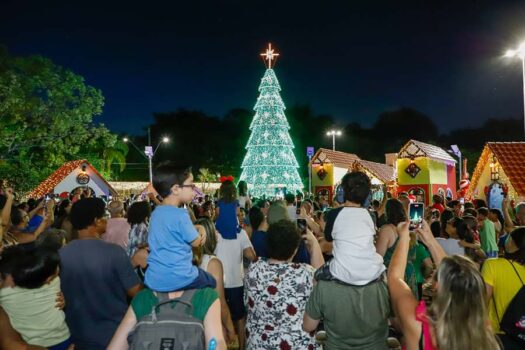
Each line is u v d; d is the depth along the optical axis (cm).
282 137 3634
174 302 294
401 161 2745
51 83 2806
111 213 780
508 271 408
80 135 2964
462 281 269
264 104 3653
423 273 688
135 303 303
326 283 375
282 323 412
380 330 371
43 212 950
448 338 265
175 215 306
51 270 364
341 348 372
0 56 2719
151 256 306
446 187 2933
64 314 382
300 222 550
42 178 3127
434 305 280
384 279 382
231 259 651
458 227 735
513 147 2014
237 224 667
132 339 290
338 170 3334
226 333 498
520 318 392
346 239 372
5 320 352
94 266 405
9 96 2544
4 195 744
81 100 2911
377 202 1246
